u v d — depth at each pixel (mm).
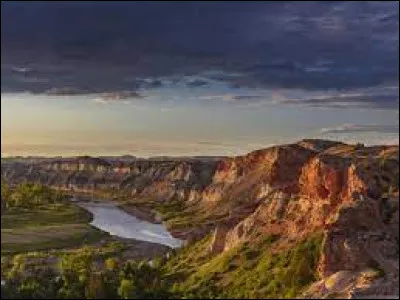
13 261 136625
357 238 94250
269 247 113250
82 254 142750
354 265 90625
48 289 105875
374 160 121062
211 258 129125
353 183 110938
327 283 87875
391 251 92875
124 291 99750
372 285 84562
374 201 104312
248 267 108250
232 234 130875
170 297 100312
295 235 112062
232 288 101500
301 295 87938
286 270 97375
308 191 121250
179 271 124312
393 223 99875
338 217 99562
